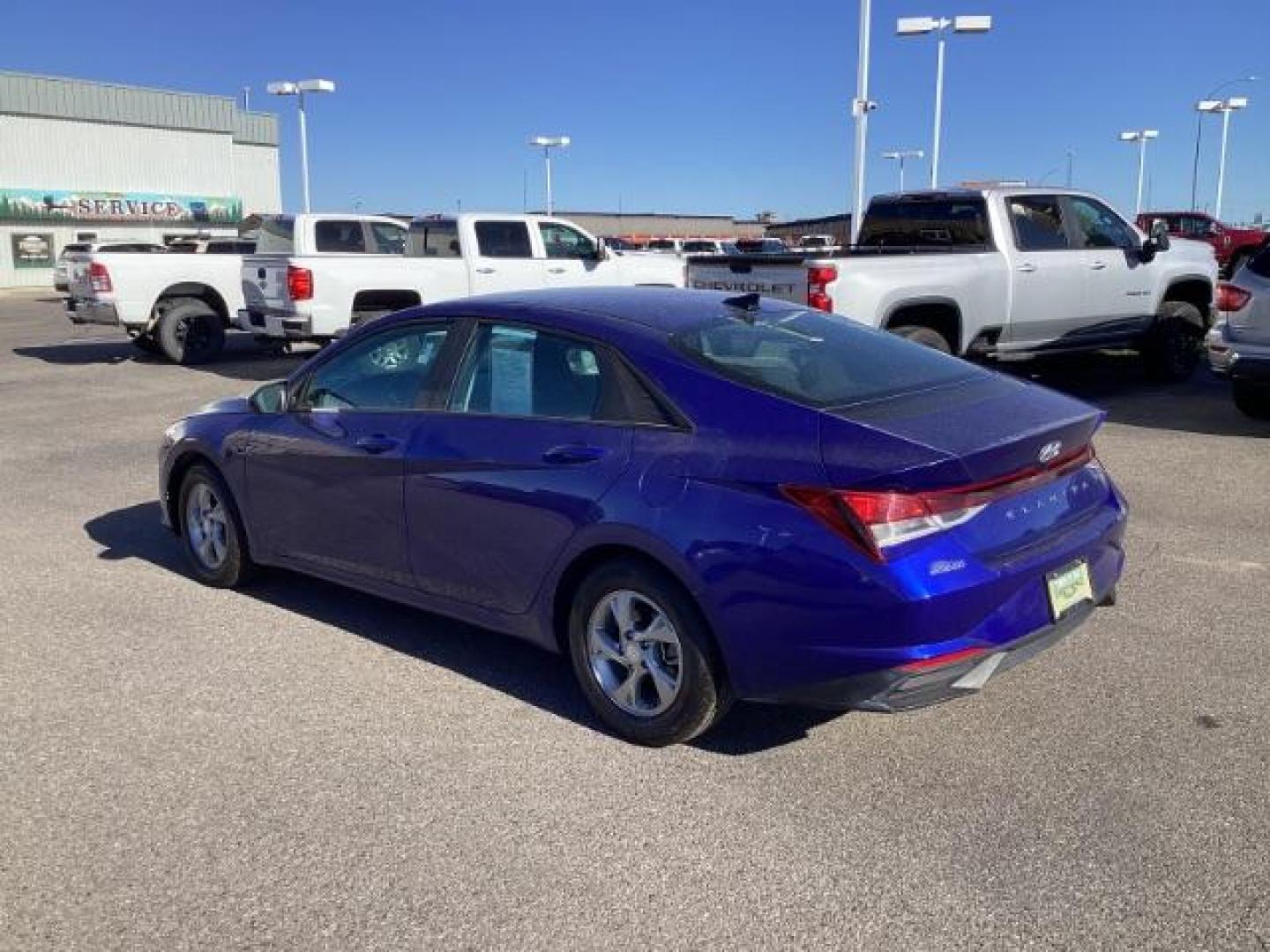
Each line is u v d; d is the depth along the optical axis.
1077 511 4.03
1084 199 11.29
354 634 5.23
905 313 9.97
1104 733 4.10
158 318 17.20
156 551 6.69
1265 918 3.01
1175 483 7.87
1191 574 5.91
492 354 4.57
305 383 5.34
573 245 16.08
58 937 2.99
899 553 3.43
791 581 3.53
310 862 3.33
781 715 4.30
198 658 4.95
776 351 4.27
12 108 41.12
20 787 3.80
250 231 19.02
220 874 3.27
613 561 4.00
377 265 14.28
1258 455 8.75
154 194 45.59
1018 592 3.64
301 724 4.27
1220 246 31.81
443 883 3.22
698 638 3.80
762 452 3.68
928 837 3.42
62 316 28.44
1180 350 12.34
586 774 3.86
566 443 4.15
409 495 4.66
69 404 12.87
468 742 4.11
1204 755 3.92
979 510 3.60
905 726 4.18
